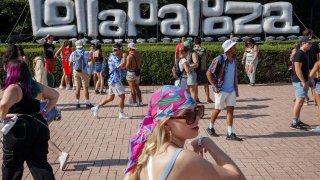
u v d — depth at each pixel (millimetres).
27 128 4609
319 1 32281
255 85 17234
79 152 7621
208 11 22016
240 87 16703
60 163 6629
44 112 5348
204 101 13359
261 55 17703
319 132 9031
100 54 14883
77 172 6535
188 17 21734
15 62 4734
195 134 2439
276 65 17859
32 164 4711
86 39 21500
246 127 9656
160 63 17375
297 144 8125
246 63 16984
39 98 4984
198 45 13211
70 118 10789
